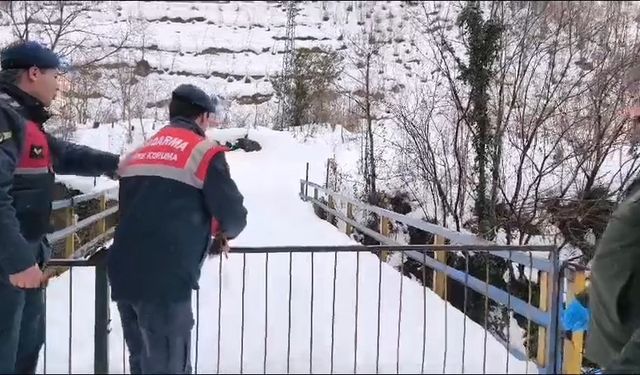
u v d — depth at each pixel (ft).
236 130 93.97
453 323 19.30
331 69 104.42
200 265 11.57
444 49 59.00
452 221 50.83
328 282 25.13
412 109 70.28
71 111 71.31
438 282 25.76
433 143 58.75
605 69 47.70
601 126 46.39
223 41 163.43
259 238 40.06
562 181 47.93
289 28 146.41
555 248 14.23
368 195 56.29
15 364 12.91
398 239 51.44
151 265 10.93
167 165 11.20
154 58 149.89
